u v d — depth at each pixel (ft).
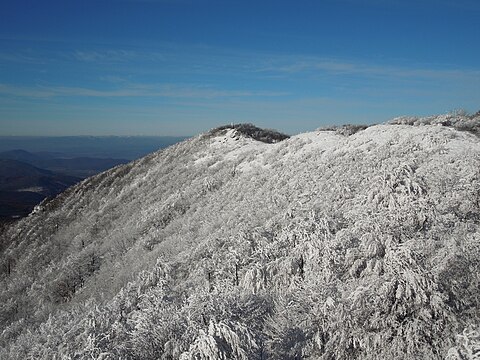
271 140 169.37
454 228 45.11
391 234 42.45
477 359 27.76
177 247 85.51
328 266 45.37
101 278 96.22
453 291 35.76
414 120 109.81
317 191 75.82
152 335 37.83
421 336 33.58
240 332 34.35
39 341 61.21
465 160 62.18
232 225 79.05
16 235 180.14
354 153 86.38
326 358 35.63
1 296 122.31
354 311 36.14
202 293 41.27
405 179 55.62
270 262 51.93
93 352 37.91
